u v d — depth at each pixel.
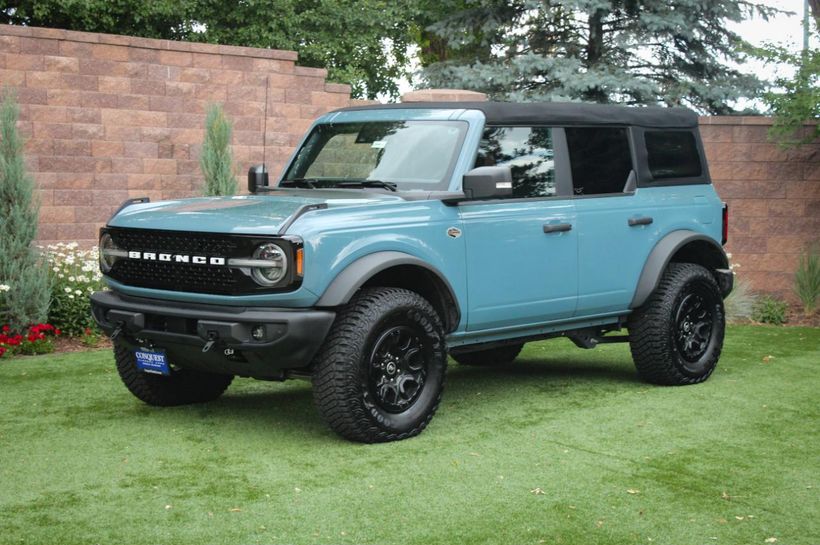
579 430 6.00
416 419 5.76
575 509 4.54
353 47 20.62
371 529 4.26
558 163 6.70
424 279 5.97
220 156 10.50
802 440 5.80
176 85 11.25
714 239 7.62
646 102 16.97
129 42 10.93
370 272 5.43
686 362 7.37
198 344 5.45
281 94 11.91
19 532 4.19
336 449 5.52
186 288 5.57
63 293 9.32
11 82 10.34
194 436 5.80
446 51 24.86
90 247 10.84
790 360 8.50
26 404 6.61
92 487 4.81
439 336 5.84
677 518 4.44
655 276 7.09
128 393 6.99
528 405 6.72
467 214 6.08
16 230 8.95
